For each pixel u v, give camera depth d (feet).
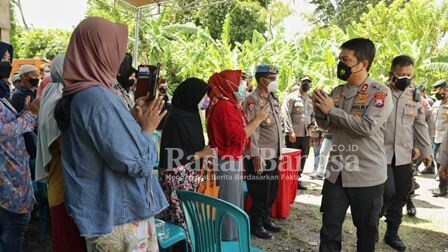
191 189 8.75
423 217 15.17
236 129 9.95
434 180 21.72
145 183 5.27
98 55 5.00
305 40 45.14
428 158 11.89
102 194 4.91
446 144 14.38
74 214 4.83
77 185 4.88
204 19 64.75
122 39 5.31
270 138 12.33
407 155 11.35
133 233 5.17
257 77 12.41
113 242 5.03
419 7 56.75
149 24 44.62
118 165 4.81
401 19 58.70
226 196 10.30
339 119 8.05
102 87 4.94
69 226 5.76
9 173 7.86
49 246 11.02
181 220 8.21
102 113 4.74
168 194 8.41
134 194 5.14
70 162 4.99
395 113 11.12
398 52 43.06
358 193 8.29
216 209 6.82
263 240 12.37
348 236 12.96
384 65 43.80
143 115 5.58
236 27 64.64
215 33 65.10
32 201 8.32
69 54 5.08
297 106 18.65
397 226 11.98
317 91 8.37
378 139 8.31
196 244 7.30
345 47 8.38
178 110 8.81
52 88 6.53
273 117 12.45
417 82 41.86
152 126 5.60
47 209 11.73
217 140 10.09
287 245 12.07
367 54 8.25
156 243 5.65
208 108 10.50
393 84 11.30
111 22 5.22
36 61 33.53
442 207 16.58
